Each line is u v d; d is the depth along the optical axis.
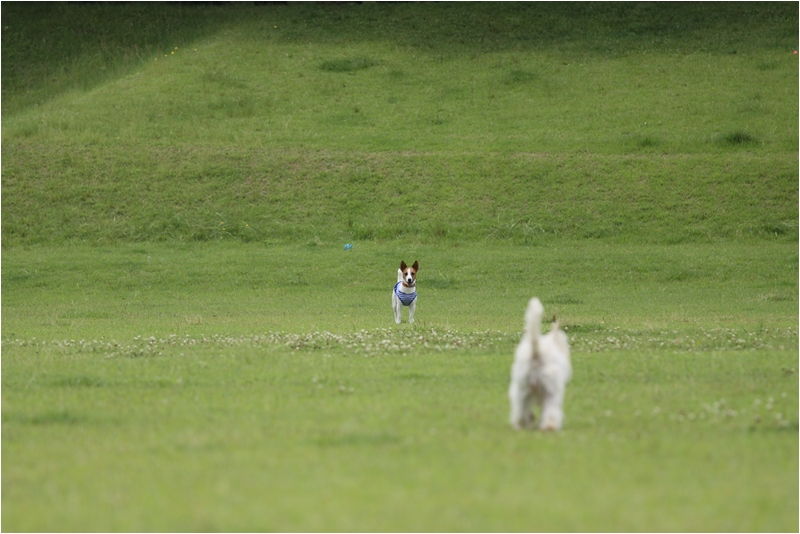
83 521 5.70
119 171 40.75
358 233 35.72
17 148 42.53
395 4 67.44
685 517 5.61
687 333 15.89
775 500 5.93
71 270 30.45
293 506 5.84
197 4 67.75
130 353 13.79
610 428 7.95
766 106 47.34
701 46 57.69
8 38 62.50
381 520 5.57
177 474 6.62
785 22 61.00
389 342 14.42
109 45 61.22
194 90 51.78
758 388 9.88
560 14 64.56
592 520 5.55
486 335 15.61
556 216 36.62
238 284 28.84
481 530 5.41
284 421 8.41
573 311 22.14
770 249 32.34
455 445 7.29
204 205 38.28
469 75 54.56
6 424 8.52
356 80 53.97
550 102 49.84
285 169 41.19
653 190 38.03
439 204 38.09
